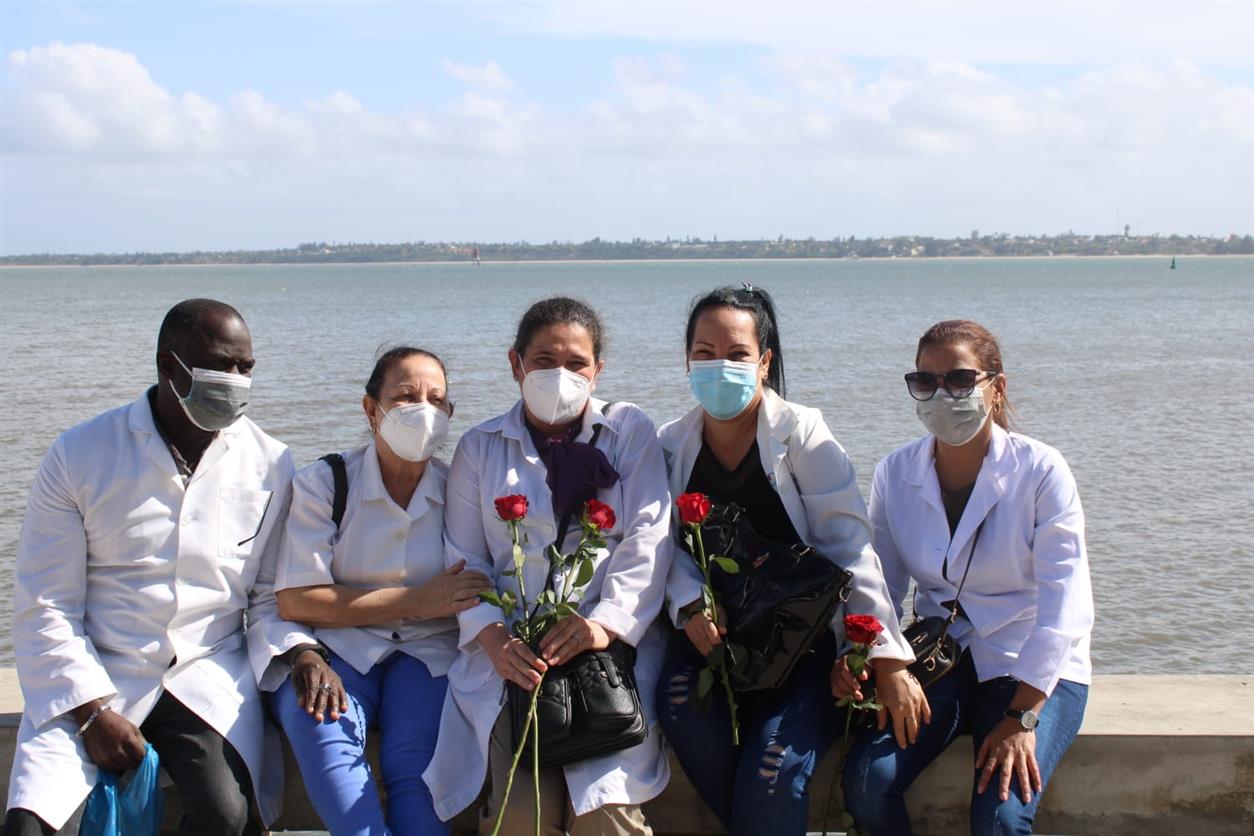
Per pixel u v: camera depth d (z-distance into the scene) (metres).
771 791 3.73
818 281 142.88
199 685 3.85
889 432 18.97
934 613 4.25
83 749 3.69
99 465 3.91
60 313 63.84
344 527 4.17
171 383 3.92
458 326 50.88
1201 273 175.00
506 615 3.92
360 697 4.03
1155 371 30.12
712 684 3.90
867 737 3.94
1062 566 3.99
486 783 4.09
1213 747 4.10
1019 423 20.86
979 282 133.50
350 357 33.34
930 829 4.22
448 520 4.32
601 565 4.18
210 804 3.68
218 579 4.02
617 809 3.75
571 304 4.38
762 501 4.31
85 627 3.92
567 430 4.40
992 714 3.99
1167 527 13.04
